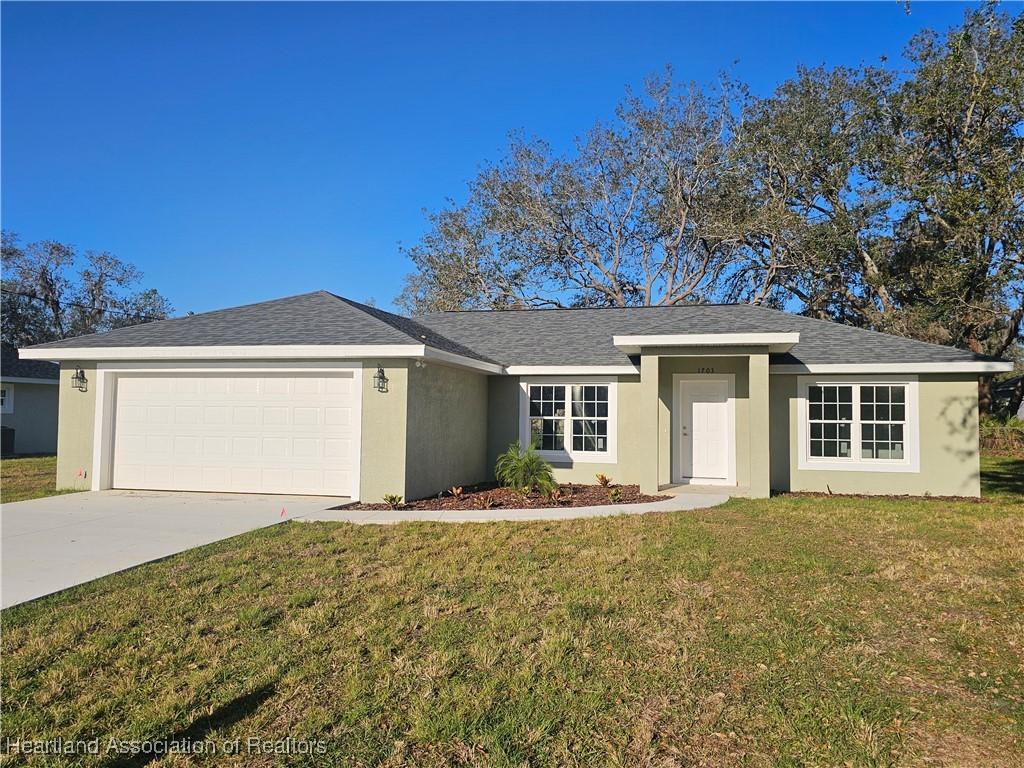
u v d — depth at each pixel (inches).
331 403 449.1
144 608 211.8
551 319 673.6
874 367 498.9
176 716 142.4
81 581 241.3
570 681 160.1
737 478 529.0
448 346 522.9
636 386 548.4
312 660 171.2
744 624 198.8
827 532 333.4
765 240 1091.3
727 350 474.0
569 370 552.7
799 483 522.6
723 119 1109.1
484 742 132.9
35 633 189.3
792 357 522.0
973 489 488.1
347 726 139.1
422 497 450.6
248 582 240.7
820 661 172.6
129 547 296.0
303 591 228.8
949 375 497.0
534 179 1208.8
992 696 153.0
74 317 1529.3
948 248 642.8
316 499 436.8
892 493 502.9
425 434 456.4
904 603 217.5
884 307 987.9
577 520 369.1
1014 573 252.1
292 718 142.4
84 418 480.1
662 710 146.6
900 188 764.6
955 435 493.4
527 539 315.0
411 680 159.9
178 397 472.4
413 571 256.1
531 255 1244.5
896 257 959.0
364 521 361.4
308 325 472.1
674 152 1141.7
